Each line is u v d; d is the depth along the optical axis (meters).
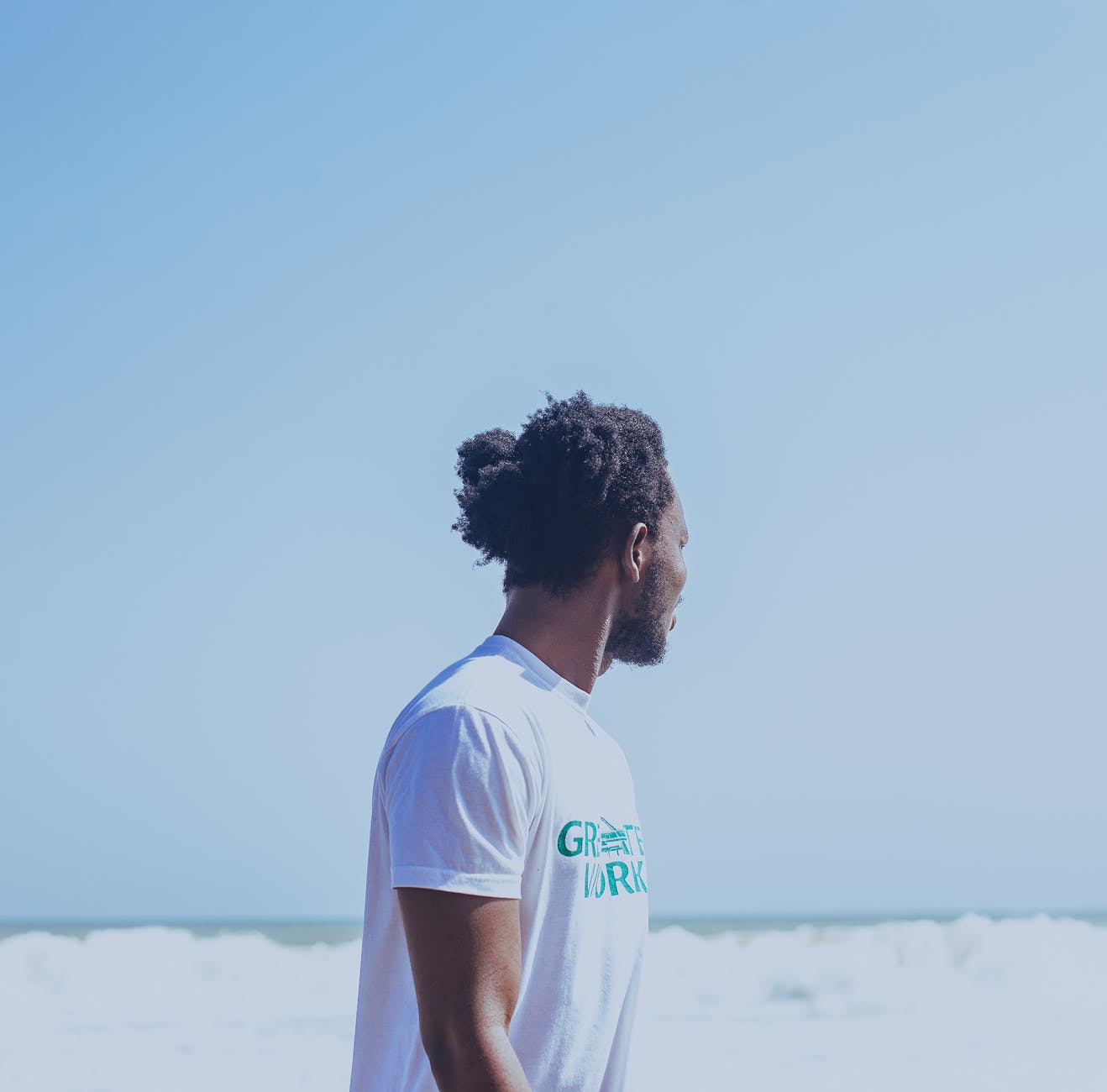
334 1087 8.98
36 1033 11.92
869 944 16.78
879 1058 10.20
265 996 14.45
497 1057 1.52
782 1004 14.73
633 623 2.07
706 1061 10.02
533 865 1.72
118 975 14.62
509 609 2.05
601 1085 1.82
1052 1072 9.49
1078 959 16.94
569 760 1.80
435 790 1.62
